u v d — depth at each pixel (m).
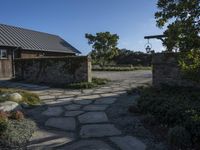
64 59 13.05
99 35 29.00
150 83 12.64
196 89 8.30
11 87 12.16
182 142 4.14
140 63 34.25
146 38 10.15
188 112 4.85
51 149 4.25
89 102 8.11
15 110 6.60
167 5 5.36
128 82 13.79
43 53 22.30
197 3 4.96
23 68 14.98
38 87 12.28
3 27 22.00
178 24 5.16
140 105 6.44
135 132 4.99
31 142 4.56
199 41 5.05
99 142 4.51
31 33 25.22
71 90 11.11
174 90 8.36
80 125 5.56
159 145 4.31
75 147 4.31
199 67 5.27
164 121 5.23
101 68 27.27
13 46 18.66
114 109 6.94
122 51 36.12
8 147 4.34
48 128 5.38
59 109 7.14
